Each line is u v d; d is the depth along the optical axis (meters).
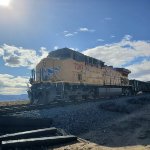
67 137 12.28
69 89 25.14
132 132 17.61
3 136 12.02
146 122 20.53
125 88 43.12
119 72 42.31
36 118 15.34
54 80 24.94
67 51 26.28
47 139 11.62
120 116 22.88
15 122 14.48
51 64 25.48
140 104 29.38
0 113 16.03
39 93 24.14
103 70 34.44
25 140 11.21
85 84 27.98
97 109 22.83
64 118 18.05
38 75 26.05
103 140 15.60
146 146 13.81
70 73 25.47
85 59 29.36
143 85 53.44
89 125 18.69
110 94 35.28
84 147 11.39
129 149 13.06
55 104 20.41
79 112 20.14
